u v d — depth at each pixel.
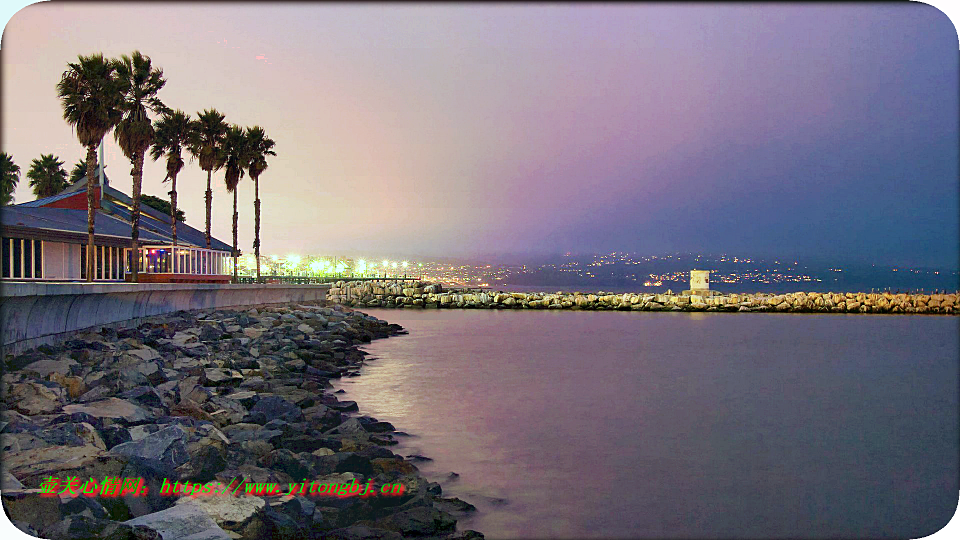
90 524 6.15
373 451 10.63
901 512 9.25
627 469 11.07
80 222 40.03
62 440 8.22
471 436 13.12
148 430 9.50
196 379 13.63
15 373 11.20
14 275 33.81
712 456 11.97
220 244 63.03
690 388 19.34
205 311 30.17
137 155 41.53
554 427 14.00
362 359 24.84
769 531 8.51
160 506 7.05
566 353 28.08
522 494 9.75
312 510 7.55
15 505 6.21
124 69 38.75
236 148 60.28
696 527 8.59
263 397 13.45
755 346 31.95
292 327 28.91
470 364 24.12
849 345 32.78
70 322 16.20
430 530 7.82
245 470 8.43
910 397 18.22
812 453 12.20
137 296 22.12
